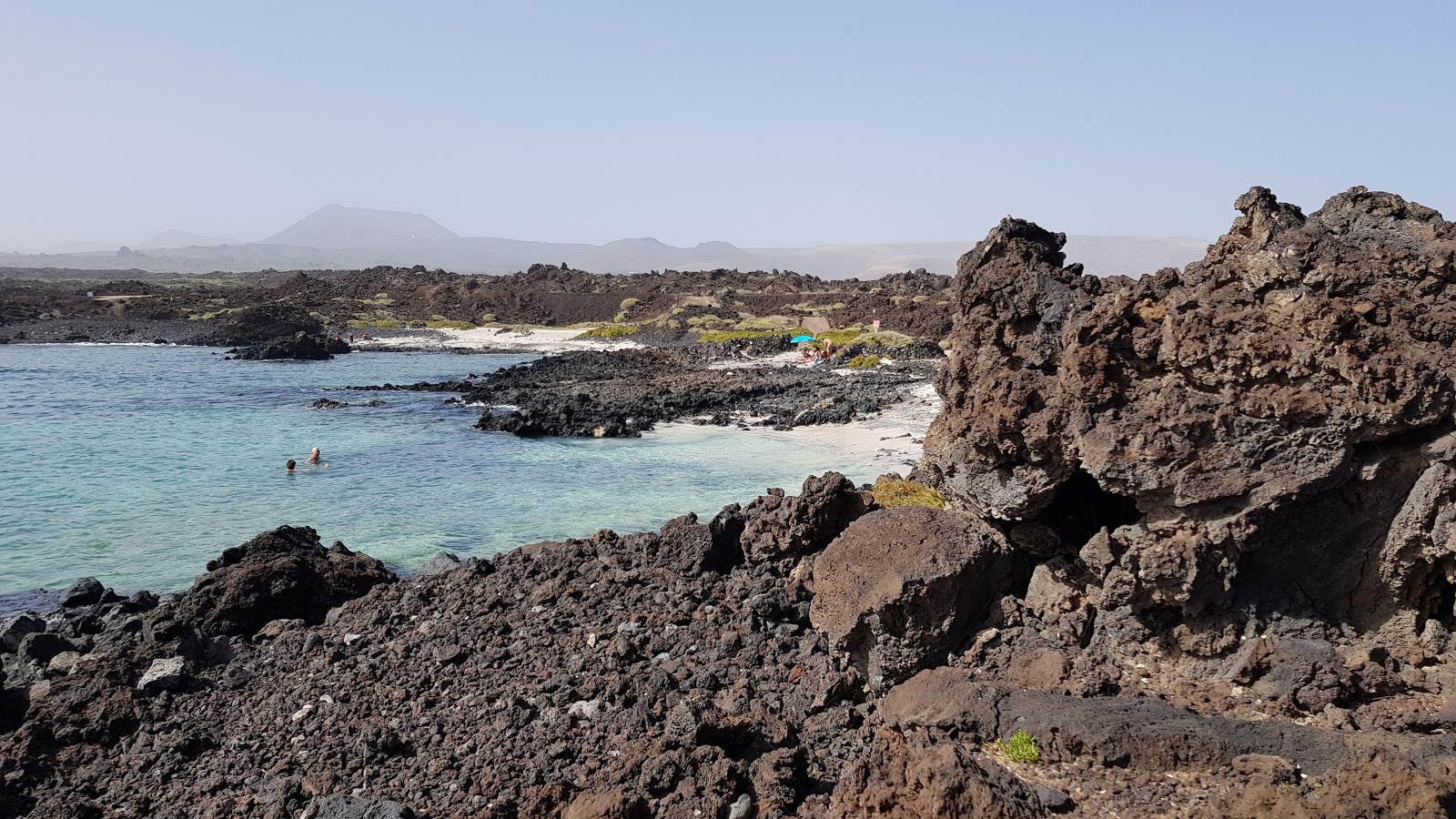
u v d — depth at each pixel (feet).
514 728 38.65
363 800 33.12
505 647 47.75
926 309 394.93
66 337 375.25
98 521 95.25
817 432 150.20
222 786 36.91
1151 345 37.68
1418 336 34.96
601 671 44.04
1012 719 33.24
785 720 38.55
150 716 43.01
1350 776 26.43
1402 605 35.96
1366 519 35.76
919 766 28.71
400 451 137.18
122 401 197.57
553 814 32.68
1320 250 36.06
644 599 53.26
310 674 46.93
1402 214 37.76
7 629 56.13
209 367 285.43
